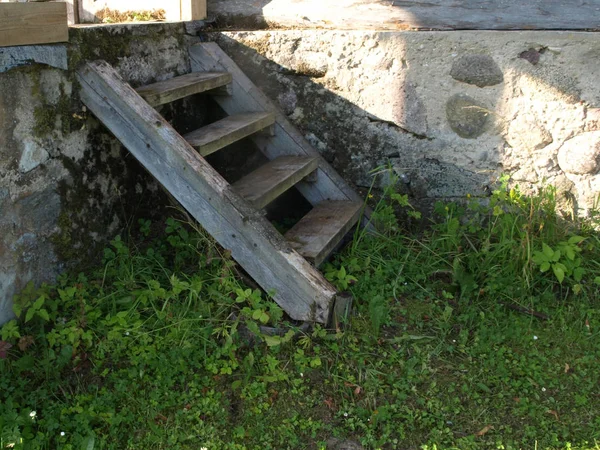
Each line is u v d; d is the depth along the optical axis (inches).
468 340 88.0
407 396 77.9
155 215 108.6
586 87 100.3
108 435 71.4
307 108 115.0
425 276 99.5
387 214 107.7
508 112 104.7
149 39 102.4
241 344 83.4
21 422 69.1
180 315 85.6
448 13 108.9
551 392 79.4
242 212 86.3
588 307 93.4
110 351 81.1
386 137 111.7
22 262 83.7
